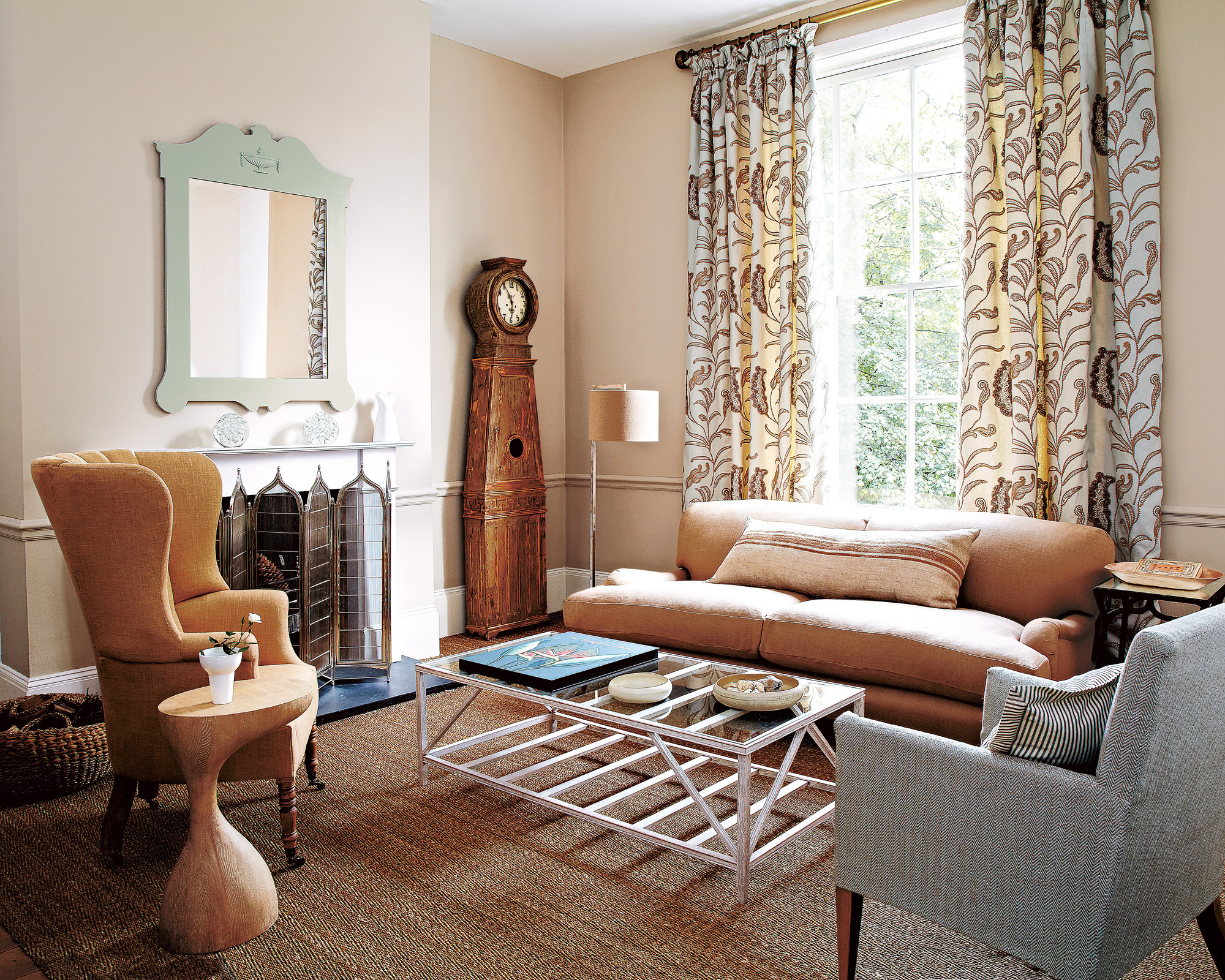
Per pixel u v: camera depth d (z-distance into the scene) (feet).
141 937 7.06
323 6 13.57
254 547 12.63
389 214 14.58
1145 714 4.94
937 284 14.06
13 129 10.73
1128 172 11.84
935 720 10.00
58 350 11.14
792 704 8.13
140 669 8.23
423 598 15.46
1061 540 11.38
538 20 15.42
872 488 15.07
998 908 5.49
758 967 6.61
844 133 14.92
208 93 12.33
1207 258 11.54
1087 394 12.21
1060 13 12.17
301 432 13.53
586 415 18.43
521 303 16.85
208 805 7.08
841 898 6.25
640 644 10.55
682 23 15.55
